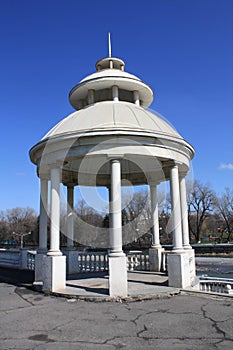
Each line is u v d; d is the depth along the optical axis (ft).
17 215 314.96
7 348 17.95
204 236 251.80
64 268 34.99
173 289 32.73
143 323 22.36
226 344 17.98
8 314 25.61
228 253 157.17
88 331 20.84
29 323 22.93
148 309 26.32
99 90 45.91
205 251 163.12
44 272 35.06
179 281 34.01
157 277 42.34
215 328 20.92
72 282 39.32
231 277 89.66
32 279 45.73
